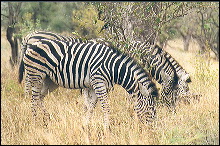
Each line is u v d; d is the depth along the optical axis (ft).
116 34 45.14
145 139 34.27
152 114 36.11
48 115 40.75
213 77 56.34
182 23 103.81
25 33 69.05
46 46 38.60
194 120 39.52
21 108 43.75
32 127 37.70
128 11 47.14
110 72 37.37
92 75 37.55
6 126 39.50
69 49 38.27
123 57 37.50
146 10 47.67
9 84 55.47
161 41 99.60
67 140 34.37
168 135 35.35
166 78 41.96
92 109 40.93
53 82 42.24
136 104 36.88
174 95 42.45
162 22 46.24
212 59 94.32
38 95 40.40
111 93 48.55
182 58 88.53
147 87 36.32
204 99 45.73
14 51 69.62
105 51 37.70
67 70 38.29
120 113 42.39
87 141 33.27
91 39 47.91
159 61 44.24
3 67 71.00
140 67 37.09
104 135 35.58
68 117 39.65
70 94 51.55
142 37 54.19
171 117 39.19
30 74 39.60
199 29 103.71
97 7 46.62
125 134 36.22
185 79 42.45
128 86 37.24
